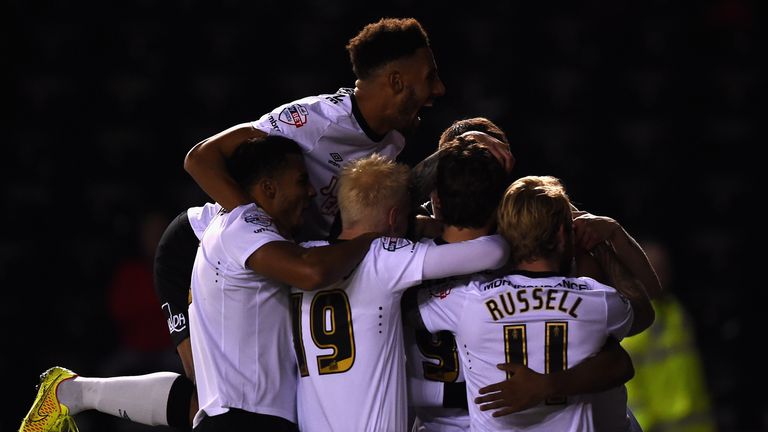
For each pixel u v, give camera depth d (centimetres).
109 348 3056
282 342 1356
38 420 1550
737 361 3169
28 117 3391
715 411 3077
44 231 3231
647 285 1411
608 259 1380
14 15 3503
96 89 3441
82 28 3528
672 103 3631
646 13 3775
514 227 1264
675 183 3472
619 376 1278
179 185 3303
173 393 1512
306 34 3597
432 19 3628
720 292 3312
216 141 1399
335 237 1401
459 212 1282
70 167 3322
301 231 1492
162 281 1553
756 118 3619
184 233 1543
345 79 3522
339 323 1299
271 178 1365
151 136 3366
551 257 1284
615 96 3616
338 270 1249
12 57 3456
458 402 1359
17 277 3145
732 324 3234
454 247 1260
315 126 1427
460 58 3572
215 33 3566
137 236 3192
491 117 3375
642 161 3491
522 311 1257
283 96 3475
